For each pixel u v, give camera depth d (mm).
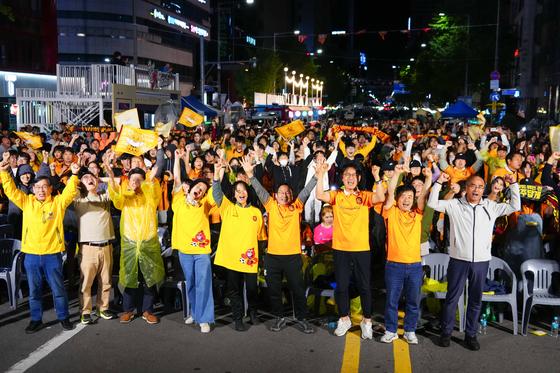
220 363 6535
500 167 11195
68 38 67062
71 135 16688
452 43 46125
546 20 39469
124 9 68000
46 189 7340
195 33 82812
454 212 6965
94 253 7699
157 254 7754
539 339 7281
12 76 33156
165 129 11102
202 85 38125
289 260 7336
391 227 7051
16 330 7520
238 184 7367
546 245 9180
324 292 7926
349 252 7168
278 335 7379
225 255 7445
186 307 7949
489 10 47375
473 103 46781
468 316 6984
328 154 12625
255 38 103812
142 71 27750
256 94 45250
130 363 6535
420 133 22641
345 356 6715
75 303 8633
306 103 69562
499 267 7867
